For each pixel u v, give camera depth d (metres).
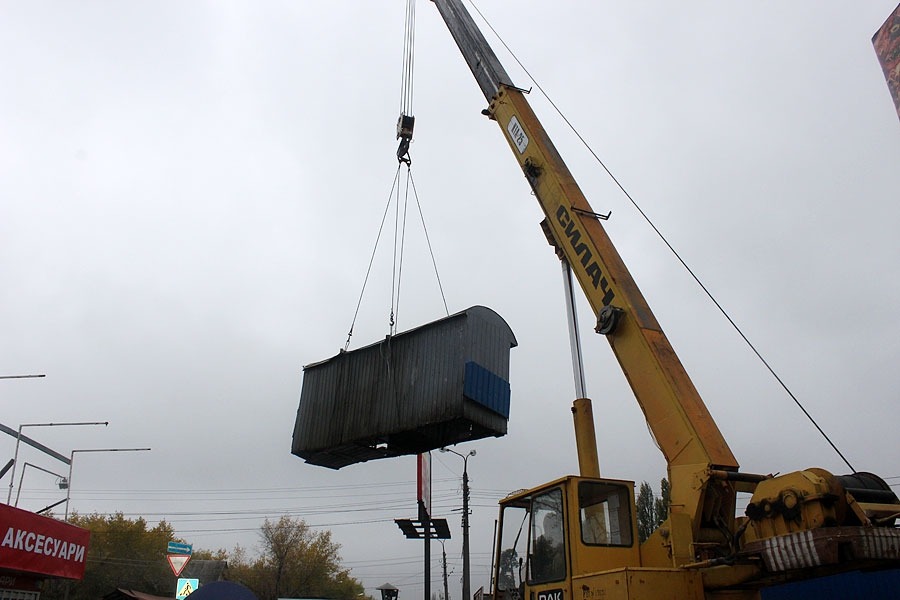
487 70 13.55
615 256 9.99
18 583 12.52
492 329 13.85
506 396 13.69
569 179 11.14
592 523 8.12
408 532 24.03
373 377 14.39
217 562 59.31
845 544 5.96
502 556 9.48
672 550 7.48
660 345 8.93
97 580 51.75
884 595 6.29
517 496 9.34
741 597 7.22
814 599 6.70
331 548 69.25
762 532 6.80
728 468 7.79
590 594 7.40
